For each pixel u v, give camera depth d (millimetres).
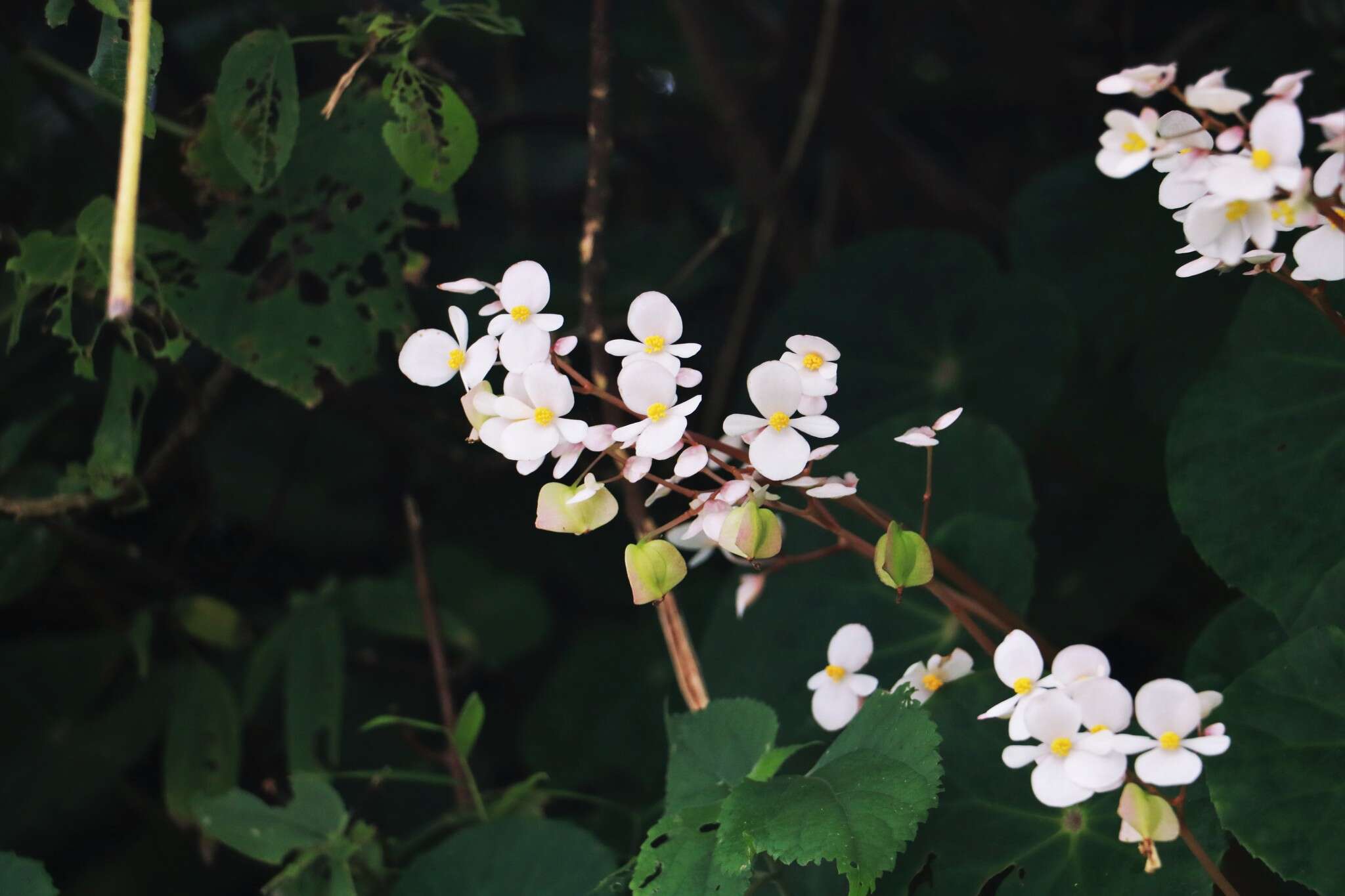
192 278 1015
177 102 1217
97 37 1473
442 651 1075
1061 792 820
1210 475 958
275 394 1367
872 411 1171
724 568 1319
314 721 1092
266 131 964
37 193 1229
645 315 842
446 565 1379
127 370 1005
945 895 909
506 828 978
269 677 1119
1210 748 816
